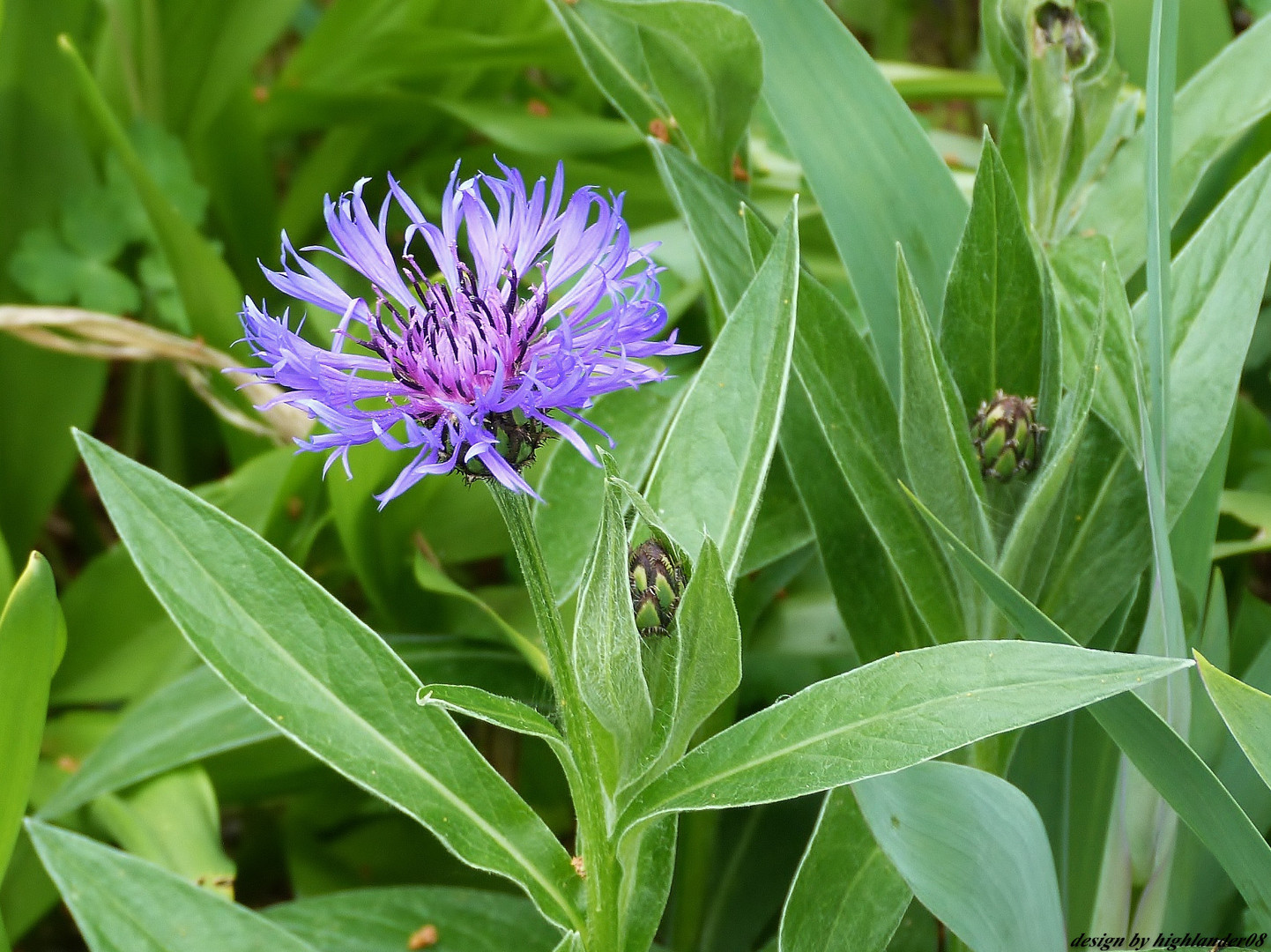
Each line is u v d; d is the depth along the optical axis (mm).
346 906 376
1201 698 353
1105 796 366
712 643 293
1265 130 438
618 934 310
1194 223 435
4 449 465
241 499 434
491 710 287
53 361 468
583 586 290
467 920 374
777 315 324
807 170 371
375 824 443
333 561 456
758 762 289
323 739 306
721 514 323
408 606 439
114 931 311
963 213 379
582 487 393
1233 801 287
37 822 314
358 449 388
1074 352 365
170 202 448
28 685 332
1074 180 377
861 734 283
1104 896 344
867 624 369
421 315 289
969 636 350
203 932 314
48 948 445
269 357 283
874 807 292
